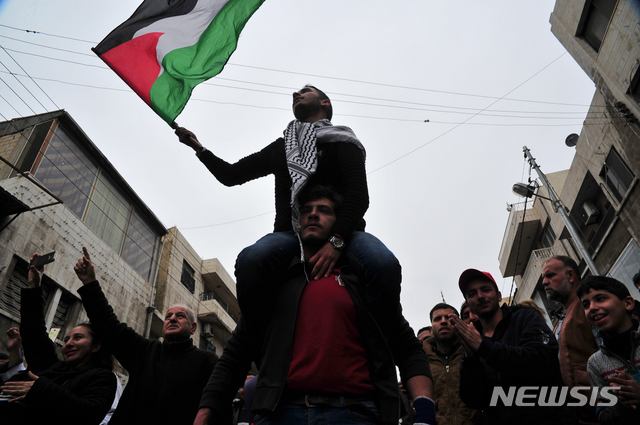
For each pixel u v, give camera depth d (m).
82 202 13.08
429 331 5.38
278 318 1.82
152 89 3.04
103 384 3.33
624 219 13.42
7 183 10.68
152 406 3.30
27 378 3.66
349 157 2.13
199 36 3.24
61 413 3.00
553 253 17.61
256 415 1.69
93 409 3.13
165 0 3.35
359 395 1.64
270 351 1.75
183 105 2.98
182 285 18.39
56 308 11.42
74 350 3.63
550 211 18.28
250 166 2.49
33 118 12.09
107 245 13.91
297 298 1.83
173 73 3.10
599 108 13.66
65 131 12.79
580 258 16.05
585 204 15.36
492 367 3.06
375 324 1.77
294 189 1.97
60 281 11.61
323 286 1.84
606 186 14.12
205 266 20.77
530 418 2.96
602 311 2.81
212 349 19.47
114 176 14.54
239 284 1.84
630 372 2.68
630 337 2.72
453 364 4.21
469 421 3.82
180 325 3.67
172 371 3.46
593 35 13.42
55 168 12.23
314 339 1.71
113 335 3.58
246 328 1.94
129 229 15.36
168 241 18.16
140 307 15.14
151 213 16.38
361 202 2.00
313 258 1.88
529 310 3.54
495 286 3.83
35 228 11.12
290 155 2.12
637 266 13.02
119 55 3.15
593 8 13.20
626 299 2.87
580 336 3.13
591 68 13.53
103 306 3.61
